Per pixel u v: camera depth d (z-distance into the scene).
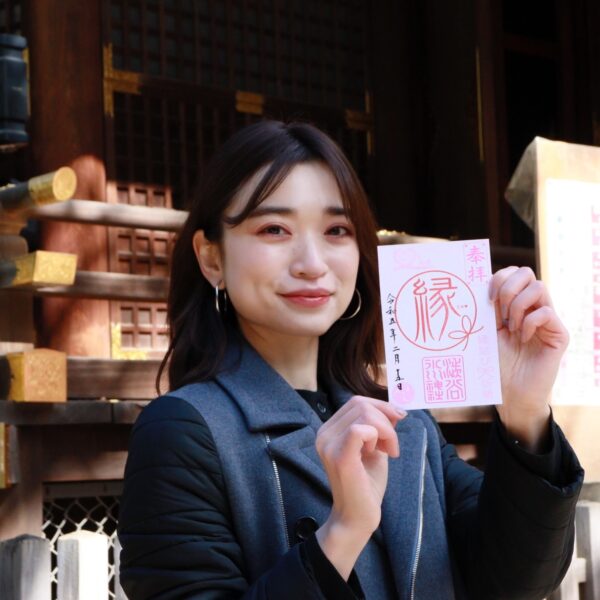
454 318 1.49
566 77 7.45
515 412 1.53
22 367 3.32
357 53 6.74
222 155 1.62
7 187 3.65
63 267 3.45
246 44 6.25
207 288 1.71
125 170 5.72
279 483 1.51
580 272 3.56
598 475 3.57
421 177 6.88
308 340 1.69
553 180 3.56
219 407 1.54
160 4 5.90
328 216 1.57
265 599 1.32
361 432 1.30
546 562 1.56
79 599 2.82
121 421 3.52
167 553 1.43
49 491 3.51
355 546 1.33
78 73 5.51
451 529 1.68
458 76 6.71
